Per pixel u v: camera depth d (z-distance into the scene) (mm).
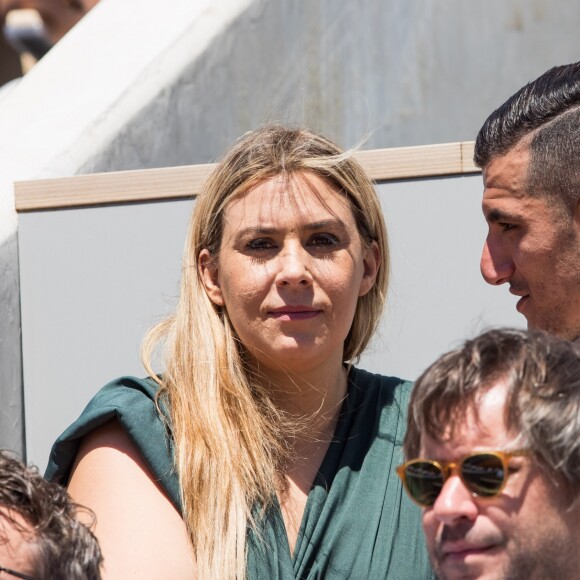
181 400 11141
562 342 8148
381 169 13234
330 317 11047
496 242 11398
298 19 16594
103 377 13578
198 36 16297
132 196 13703
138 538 10352
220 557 10391
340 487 10906
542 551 7754
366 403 11539
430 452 8000
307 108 16641
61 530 7953
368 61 16859
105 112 15734
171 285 13555
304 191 11094
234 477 10734
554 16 17062
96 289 13695
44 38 24859
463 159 13078
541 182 10938
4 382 13930
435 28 17031
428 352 12953
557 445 7707
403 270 13102
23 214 13930
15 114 16266
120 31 17234
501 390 7887
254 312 11016
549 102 11062
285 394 11336
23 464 8180
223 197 11312
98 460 10852
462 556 7816
